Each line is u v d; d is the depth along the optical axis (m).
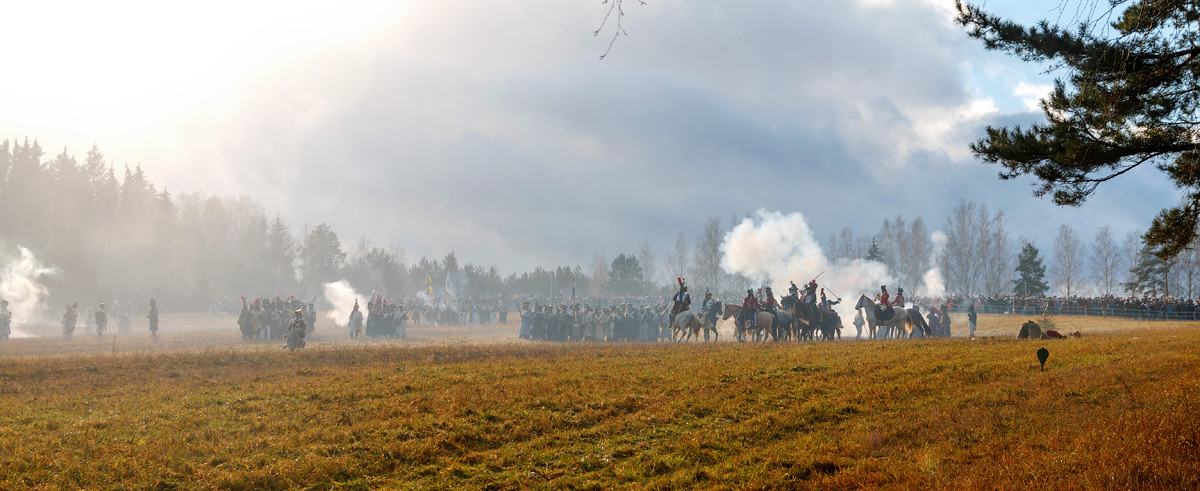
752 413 14.18
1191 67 12.91
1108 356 20.00
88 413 14.20
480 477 10.71
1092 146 14.59
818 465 10.62
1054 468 8.95
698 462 11.19
